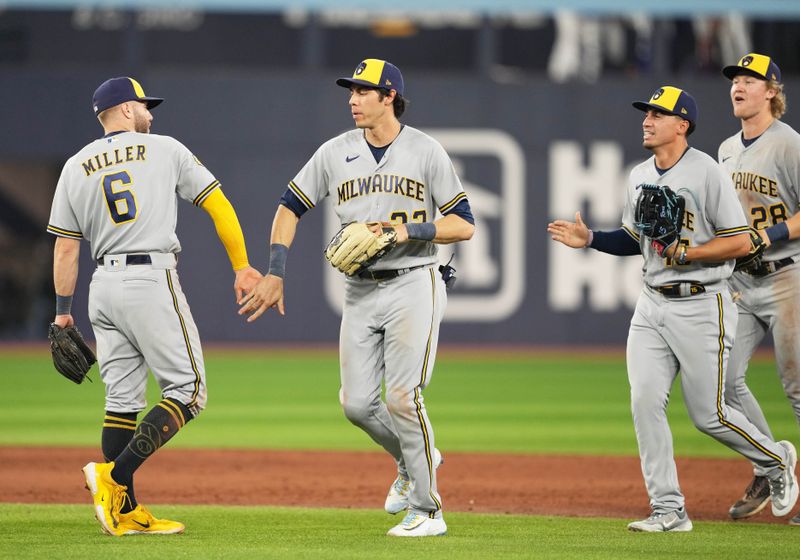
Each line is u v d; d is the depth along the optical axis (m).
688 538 19.55
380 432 21.02
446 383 55.03
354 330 20.36
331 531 20.28
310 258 77.12
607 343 77.50
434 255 20.55
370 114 19.72
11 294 90.25
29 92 78.06
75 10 88.94
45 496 25.69
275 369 61.81
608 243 21.88
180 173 19.94
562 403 47.00
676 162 20.81
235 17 91.56
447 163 20.02
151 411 19.36
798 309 22.69
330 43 91.38
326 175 20.66
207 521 21.61
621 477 29.20
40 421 40.91
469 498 26.05
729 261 20.73
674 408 45.25
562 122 78.81
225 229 20.03
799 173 22.52
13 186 97.88
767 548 18.47
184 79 78.25
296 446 35.00
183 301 19.94
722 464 31.25
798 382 22.98
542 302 77.75
